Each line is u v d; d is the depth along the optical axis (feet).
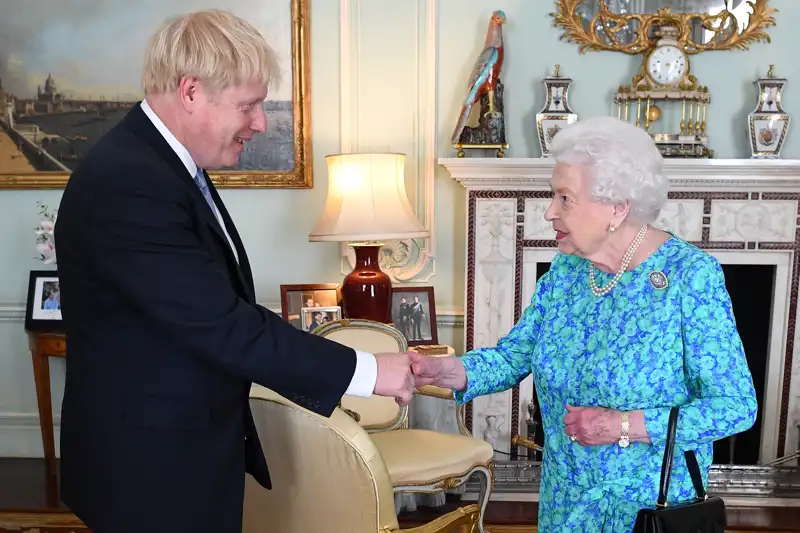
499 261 10.74
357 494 4.81
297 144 11.16
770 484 10.35
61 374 12.07
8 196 11.59
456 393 5.55
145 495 4.21
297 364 4.24
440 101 11.19
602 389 4.70
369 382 4.42
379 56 11.10
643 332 4.62
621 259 4.80
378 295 10.04
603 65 10.98
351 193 9.69
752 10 10.68
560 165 4.79
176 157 4.41
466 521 6.07
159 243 4.00
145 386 4.21
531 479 10.57
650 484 4.61
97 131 11.34
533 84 11.08
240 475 4.56
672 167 10.09
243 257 5.18
